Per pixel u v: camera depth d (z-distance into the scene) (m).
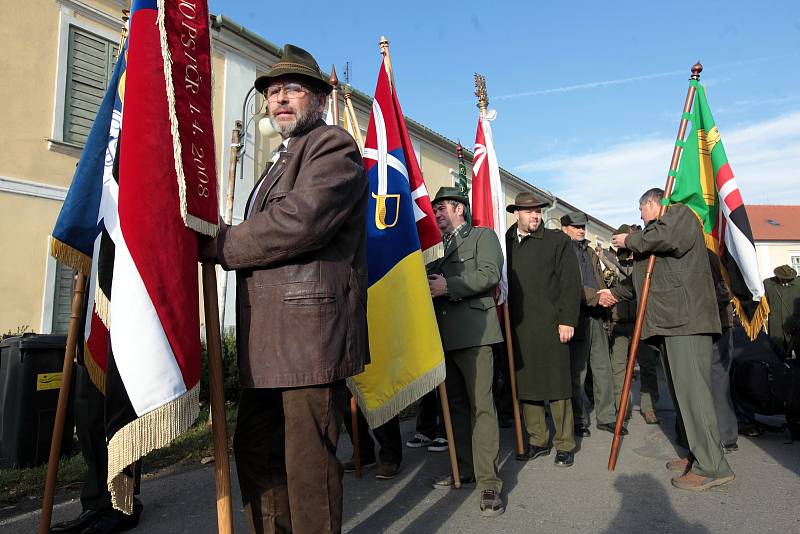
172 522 3.08
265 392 2.08
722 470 3.41
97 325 2.30
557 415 4.12
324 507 1.80
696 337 3.50
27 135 7.30
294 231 1.74
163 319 1.73
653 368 5.57
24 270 7.19
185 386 1.75
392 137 3.63
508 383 4.83
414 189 3.71
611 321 5.79
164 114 1.84
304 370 1.77
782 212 43.88
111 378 1.70
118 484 1.83
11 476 3.90
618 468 3.90
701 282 3.51
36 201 7.35
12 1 7.21
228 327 8.13
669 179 3.94
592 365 5.25
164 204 1.79
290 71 2.09
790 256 40.22
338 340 1.83
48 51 7.54
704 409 3.45
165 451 4.55
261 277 1.84
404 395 3.23
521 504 3.20
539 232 4.33
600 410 5.21
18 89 7.24
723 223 4.13
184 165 1.83
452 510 3.13
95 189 2.43
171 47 1.89
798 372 4.61
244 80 9.94
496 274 3.46
